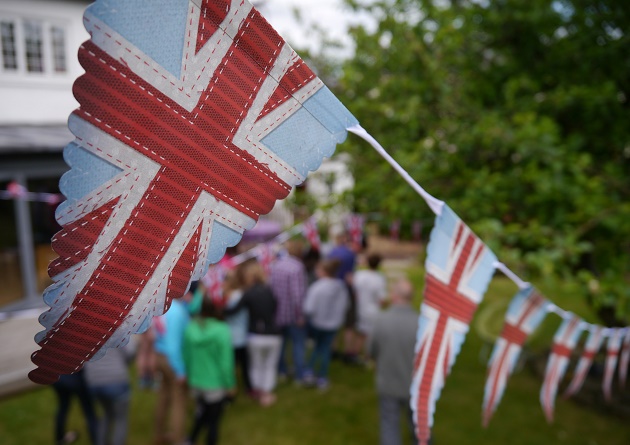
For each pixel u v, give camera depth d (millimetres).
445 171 4273
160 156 644
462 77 4816
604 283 3221
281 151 769
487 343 6875
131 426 4699
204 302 3949
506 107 4512
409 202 4102
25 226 7453
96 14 565
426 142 4422
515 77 4816
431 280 1211
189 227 688
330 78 5211
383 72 4949
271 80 741
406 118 4332
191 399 5273
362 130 860
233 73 694
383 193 4277
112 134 600
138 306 661
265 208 767
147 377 5461
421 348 1212
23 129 7520
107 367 3584
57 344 622
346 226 6289
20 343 4188
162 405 4316
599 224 3984
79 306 622
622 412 5098
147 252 654
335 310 5508
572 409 5309
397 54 4641
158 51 618
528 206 4043
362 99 4488
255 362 5129
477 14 4840
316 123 809
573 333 2504
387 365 3680
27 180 7961
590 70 4762
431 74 4332
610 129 4543
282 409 5141
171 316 3965
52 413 4961
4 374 3547
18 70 7645
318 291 5422
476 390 5703
